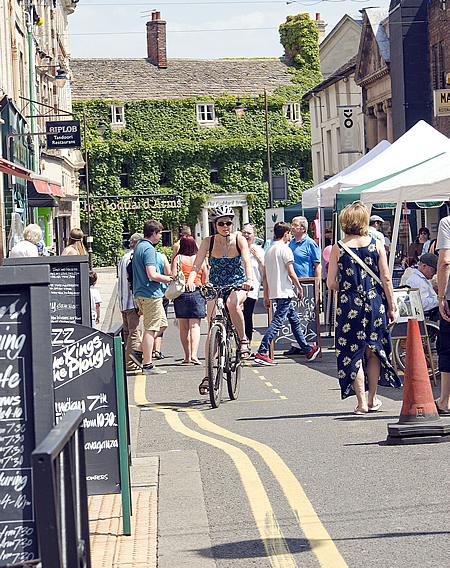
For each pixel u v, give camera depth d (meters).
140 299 14.08
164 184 70.69
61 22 51.00
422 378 8.29
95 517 6.12
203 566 5.06
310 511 6.12
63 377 5.66
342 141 43.56
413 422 8.21
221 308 11.11
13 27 28.91
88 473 5.65
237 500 6.48
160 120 71.25
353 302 9.30
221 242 11.39
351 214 9.25
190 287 11.32
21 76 31.69
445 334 9.17
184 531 5.76
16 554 3.59
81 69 72.69
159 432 9.27
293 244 15.93
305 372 13.66
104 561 5.18
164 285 15.70
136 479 7.12
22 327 3.62
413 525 5.68
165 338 20.89
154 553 5.33
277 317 14.77
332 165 59.81
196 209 71.06
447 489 6.49
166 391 12.29
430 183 14.12
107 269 65.88
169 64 75.00
